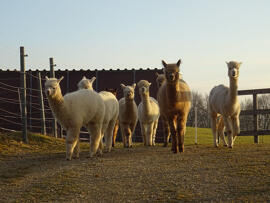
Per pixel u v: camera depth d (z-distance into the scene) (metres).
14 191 8.05
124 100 11.98
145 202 7.17
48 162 9.48
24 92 11.44
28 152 10.50
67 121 9.40
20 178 8.54
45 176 8.59
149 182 8.21
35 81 15.06
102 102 10.03
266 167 8.62
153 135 12.52
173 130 10.20
